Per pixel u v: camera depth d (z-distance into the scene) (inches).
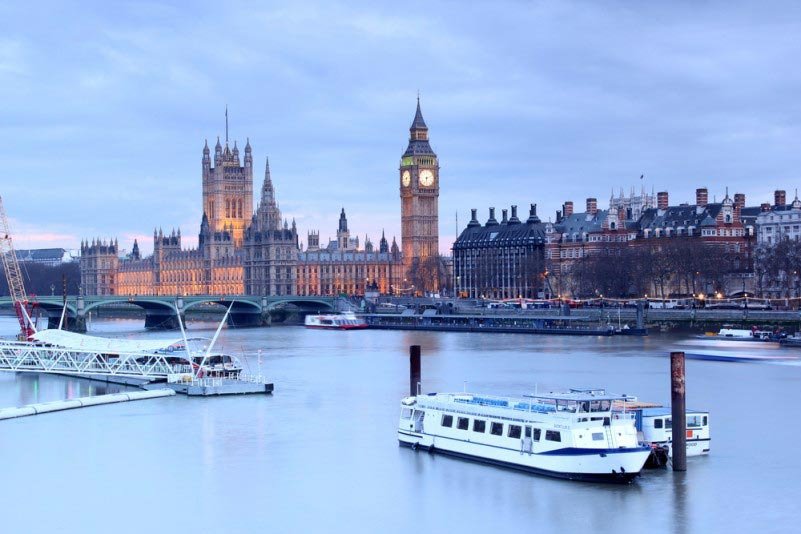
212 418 6879.9
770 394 7603.4
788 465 5438.0
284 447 6043.3
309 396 7800.2
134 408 7253.9
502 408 5556.1
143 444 6151.6
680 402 5246.1
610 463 5093.5
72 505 5034.5
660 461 5413.4
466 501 4958.2
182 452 5944.9
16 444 6166.3
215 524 4768.7
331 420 6796.3
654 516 4709.6
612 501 4891.7
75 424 6702.8
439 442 5807.1
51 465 5713.6
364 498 5059.1
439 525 4690.0
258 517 4847.4
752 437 6087.6
